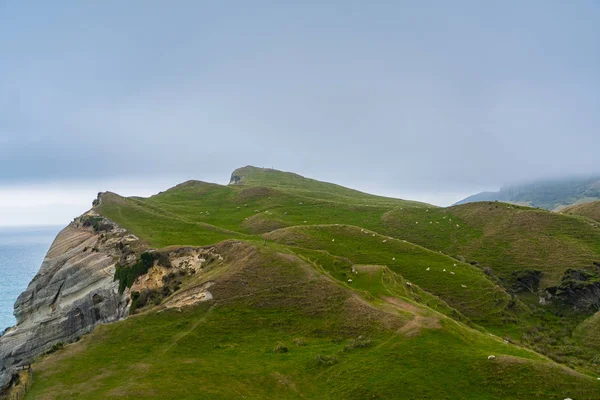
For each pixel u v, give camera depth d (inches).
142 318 2266.2
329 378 1648.6
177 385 1612.9
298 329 2100.1
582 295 3304.6
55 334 3666.3
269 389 1611.7
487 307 3014.3
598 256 3801.7
